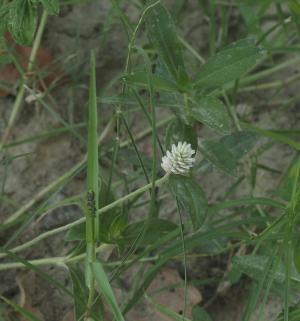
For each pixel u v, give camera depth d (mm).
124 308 480
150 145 580
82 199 542
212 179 573
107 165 562
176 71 467
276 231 488
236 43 484
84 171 565
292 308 460
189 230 537
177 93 471
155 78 464
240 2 583
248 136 496
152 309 505
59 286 460
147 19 471
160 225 476
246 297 521
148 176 510
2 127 585
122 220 466
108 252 516
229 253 537
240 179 543
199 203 454
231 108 556
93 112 428
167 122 582
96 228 431
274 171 551
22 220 520
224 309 521
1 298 472
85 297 461
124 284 520
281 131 554
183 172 445
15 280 523
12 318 499
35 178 569
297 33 582
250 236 474
